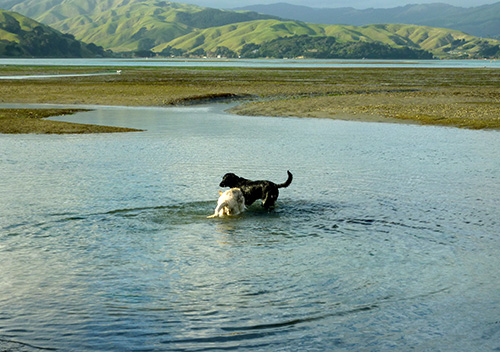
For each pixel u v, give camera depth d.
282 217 10.63
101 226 9.89
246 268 7.83
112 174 14.70
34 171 15.11
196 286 7.18
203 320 6.23
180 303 6.66
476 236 9.50
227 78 75.94
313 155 18.30
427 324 6.16
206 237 9.30
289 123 28.91
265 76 83.50
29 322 6.15
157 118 31.05
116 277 7.48
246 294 6.94
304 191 12.97
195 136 23.23
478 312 6.45
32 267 7.84
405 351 5.60
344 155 18.41
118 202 11.62
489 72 110.19
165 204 11.50
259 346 5.69
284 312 6.44
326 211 11.11
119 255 8.37
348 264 8.03
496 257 8.41
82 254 8.40
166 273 7.63
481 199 12.28
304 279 7.43
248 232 9.60
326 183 13.89
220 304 6.64
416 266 7.98
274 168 15.90
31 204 11.43
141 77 78.38
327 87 58.06
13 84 58.91
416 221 10.44
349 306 6.61
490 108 35.16
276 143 21.19
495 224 10.27
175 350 5.60
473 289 7.13
